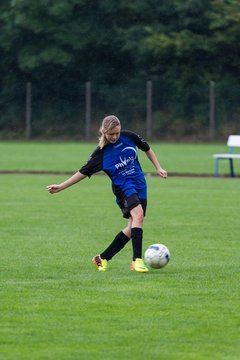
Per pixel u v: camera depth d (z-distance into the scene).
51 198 45.38
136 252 23.94
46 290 21.58
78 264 25.45
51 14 109.50
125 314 19.05
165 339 17.05
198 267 24.88
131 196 23.83
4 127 108.12
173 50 105.88
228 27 105.56
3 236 31.36
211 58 106.81
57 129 104.88
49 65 112.00
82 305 19.89
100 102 103.62
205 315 18.97
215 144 96.38
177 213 38.62
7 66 113.94
